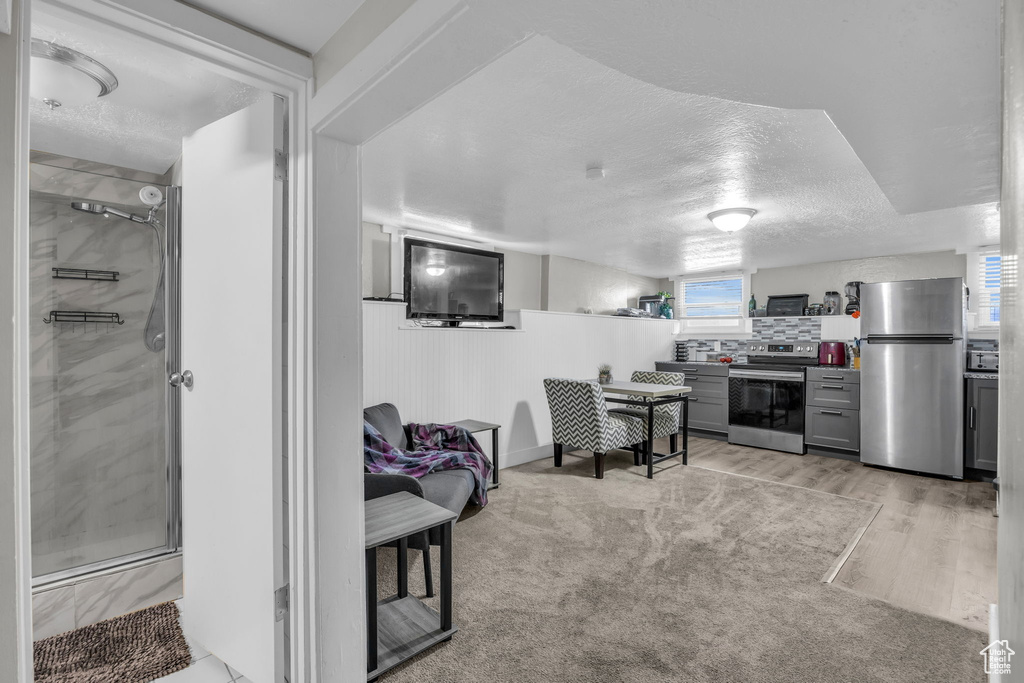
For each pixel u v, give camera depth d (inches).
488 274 188.7
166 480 98.9
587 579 99.9
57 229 94.3
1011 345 9.2
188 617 80.4
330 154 64.6
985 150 71.8
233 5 54.3
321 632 63.6
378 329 150.1
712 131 91.7
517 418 192.9
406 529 73.5
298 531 64.4
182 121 86.4
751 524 129.3
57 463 91.7
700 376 242.5
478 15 43.0
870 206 138.3
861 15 42.1
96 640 80.9
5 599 35.1
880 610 89.7
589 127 90.6
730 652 77.8
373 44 51.6
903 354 180.1
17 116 35.4
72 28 59.5
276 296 64.9
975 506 144.6
